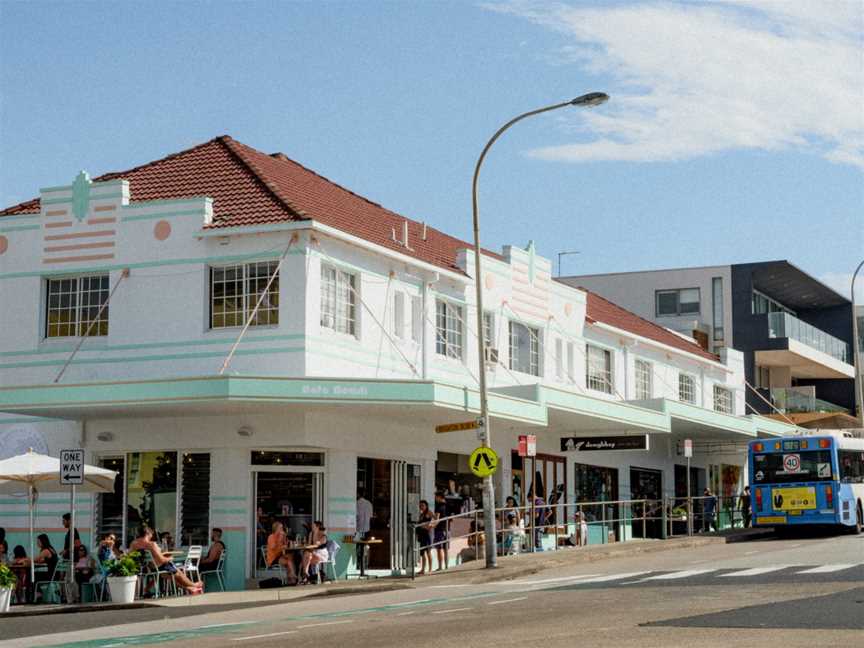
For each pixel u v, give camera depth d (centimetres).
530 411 3183
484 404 2770
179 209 2923
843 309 7625
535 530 3500
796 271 6544
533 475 3372
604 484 4209
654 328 4981
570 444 3662
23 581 2577
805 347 6569
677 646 1313
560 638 1431
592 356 4175
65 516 2766
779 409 6309
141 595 2522
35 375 3005
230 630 1761
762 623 1518
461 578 2628
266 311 2828
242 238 2856
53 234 3041
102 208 3002
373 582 2642
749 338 6412
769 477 3853
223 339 2839
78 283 3025
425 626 1641
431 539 2912
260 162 3266
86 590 2586
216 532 2767
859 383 5434
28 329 3034
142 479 2930
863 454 4000
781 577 2230
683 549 3447
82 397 2684
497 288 3575
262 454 2856
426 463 3231
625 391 4341
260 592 2519
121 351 2933
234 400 2594
